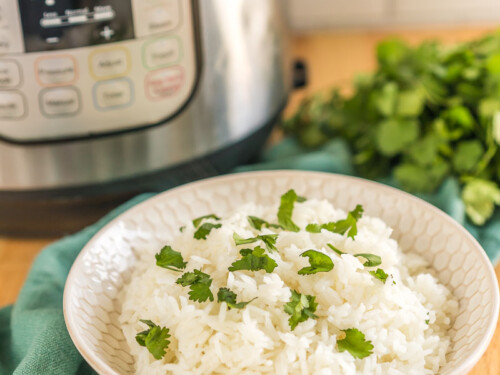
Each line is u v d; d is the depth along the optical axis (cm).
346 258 37
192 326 35
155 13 45
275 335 35
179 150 50
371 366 34
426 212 43
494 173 54
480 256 39
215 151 51
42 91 46
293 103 68
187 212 45
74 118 46
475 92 56
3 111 46
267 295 35
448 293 39
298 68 64
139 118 48
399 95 56
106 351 37
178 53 47
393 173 56
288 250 38
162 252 39
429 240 42
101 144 48
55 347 40
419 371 35
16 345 43
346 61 74
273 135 63
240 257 38
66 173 48
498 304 35
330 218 41
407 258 42
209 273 38
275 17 54
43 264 47
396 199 44
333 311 35
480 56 60
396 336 36
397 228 44
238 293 36
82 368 41
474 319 36
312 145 61
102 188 49
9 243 53
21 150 47
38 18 44
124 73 46
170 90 48
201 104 49
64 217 51
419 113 57
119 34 45
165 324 36
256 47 52
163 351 35
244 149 53
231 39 49
